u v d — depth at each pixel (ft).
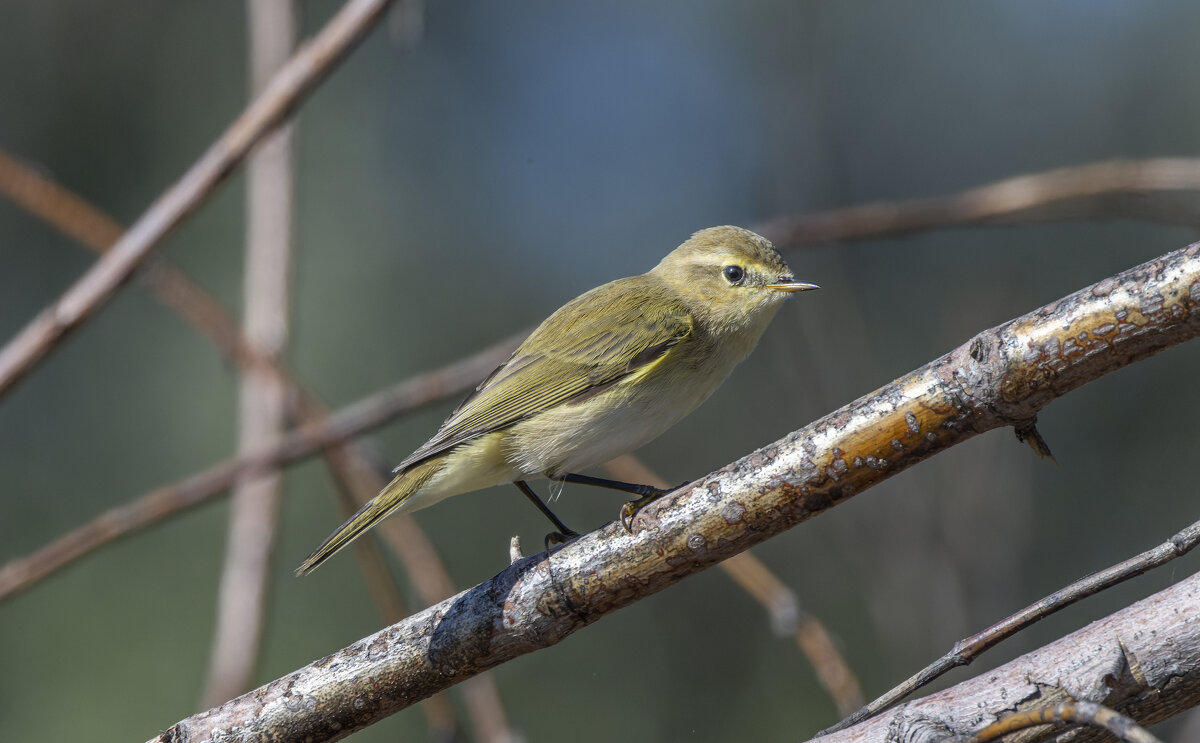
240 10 50.98
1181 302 12.69
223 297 44.80
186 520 43.06
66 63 48.96
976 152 49.08
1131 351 13.03
